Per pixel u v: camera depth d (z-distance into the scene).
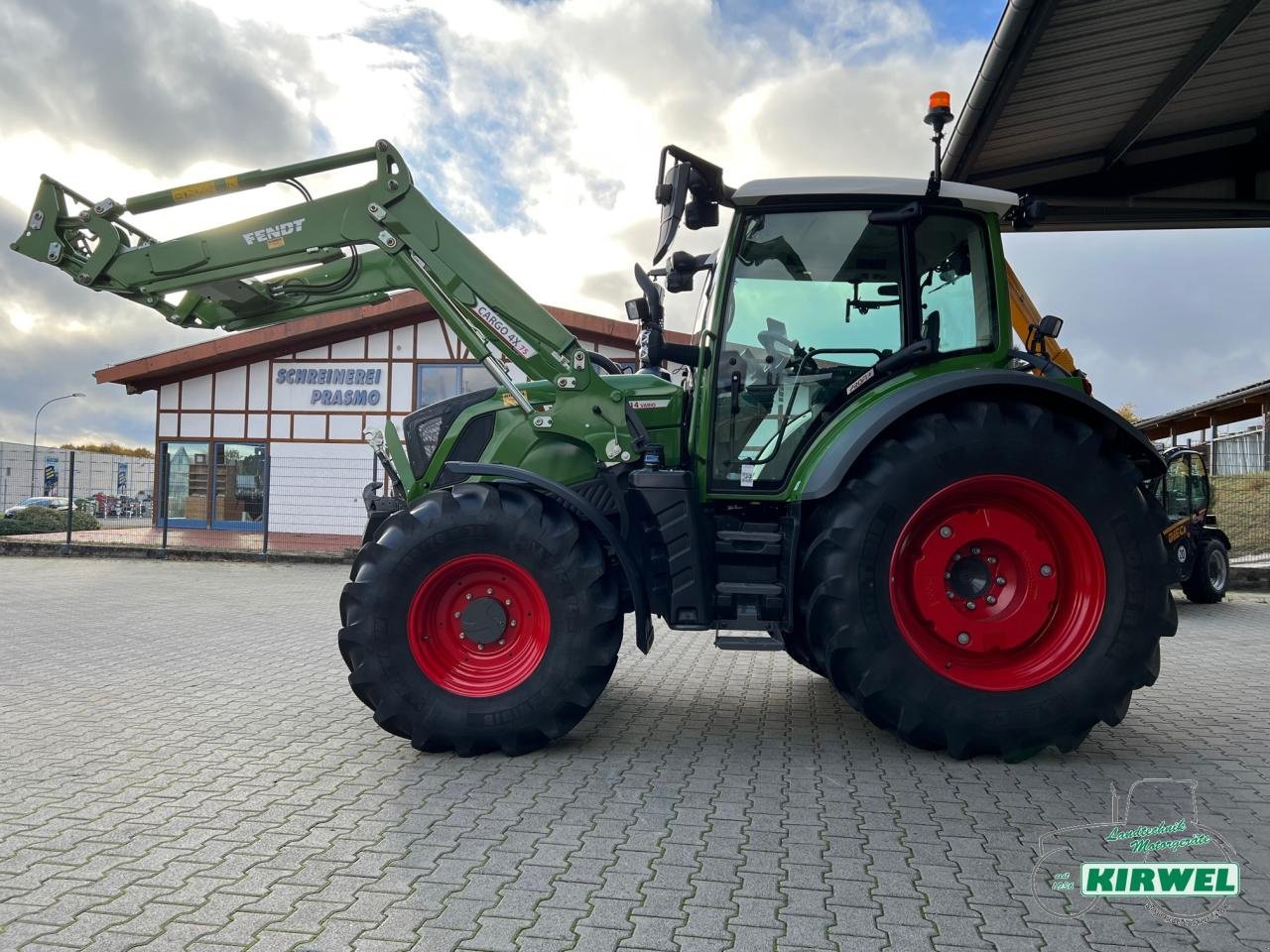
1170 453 11.01
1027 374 4.12
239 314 5.38
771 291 4.54
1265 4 6.84
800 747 4.35
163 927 2.47
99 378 19.55
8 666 6.34
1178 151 9.81
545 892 2.71
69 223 4.99
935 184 4.34
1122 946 2.40
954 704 4.00
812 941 2.41
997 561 4.18
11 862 2.92
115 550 15.32
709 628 4.27
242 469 19.77
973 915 2.57
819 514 4.19
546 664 4.10
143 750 4.26
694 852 3.03
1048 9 6.55
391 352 19.34
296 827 3.25
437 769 3.98
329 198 4.81
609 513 4.67
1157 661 4.13
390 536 4.17
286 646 7.25
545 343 4.63
